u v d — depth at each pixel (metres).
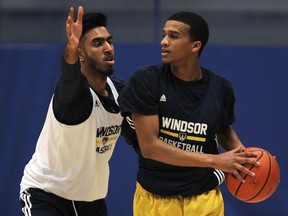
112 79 8.36
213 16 14.00
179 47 7.54
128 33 14.09
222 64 12.29
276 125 12.23
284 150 12.23
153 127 7.49
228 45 12.52
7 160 12.12
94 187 8.02
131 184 12.15
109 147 8.09
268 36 13.94
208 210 7.83
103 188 8.26
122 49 12.29
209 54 12.30
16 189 12.15
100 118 7.80
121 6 14.30
